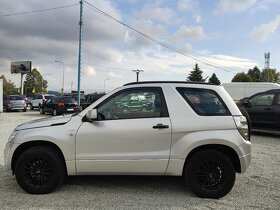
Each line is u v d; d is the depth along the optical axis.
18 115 28.48
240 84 22.12
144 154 5.92
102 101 6.14
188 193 6.14
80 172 6.04
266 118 13.79
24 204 5.51
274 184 6.77
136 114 6.06
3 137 13.12
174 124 5.93
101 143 5.95
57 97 28.98
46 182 6.04
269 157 9.36
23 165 6.02
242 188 6.50
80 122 6.06
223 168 5.87
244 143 5.99
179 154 5.88
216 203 5.65
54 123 6.14
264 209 5.40
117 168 5.95
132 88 6.18
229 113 6.09
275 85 21.22
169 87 6.19
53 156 5.99
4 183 6.66
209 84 6.35
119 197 5.89
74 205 5.48
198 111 6.04
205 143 5.89
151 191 6.23
